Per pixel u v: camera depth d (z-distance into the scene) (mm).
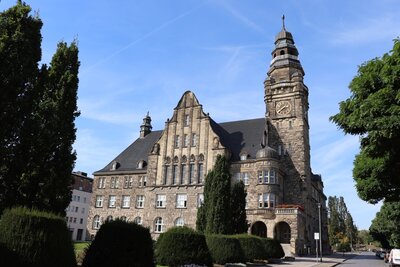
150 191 57344
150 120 74500
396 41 15016
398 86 14406
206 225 35312
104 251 15594
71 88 21000
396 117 13461
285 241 51969
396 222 46625
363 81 15688
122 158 68312
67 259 13820
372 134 14148
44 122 19141
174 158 57438
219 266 29375
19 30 17062
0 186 17344
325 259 49875
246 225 36906
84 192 102000
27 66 17078
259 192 51625
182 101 60125
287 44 66938
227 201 35125
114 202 63469
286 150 59156
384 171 19172
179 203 54594
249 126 62156
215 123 62938
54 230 13672
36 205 18141
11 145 17219
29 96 17391
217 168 36375
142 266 16031
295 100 61438
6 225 13008
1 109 16125
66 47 22297
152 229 54969
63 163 19641
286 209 49406
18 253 12555
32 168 18188
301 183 56562
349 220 146750
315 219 66625
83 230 100312
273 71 65438
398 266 36875
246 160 54250
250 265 33375
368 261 56219
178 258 23906
